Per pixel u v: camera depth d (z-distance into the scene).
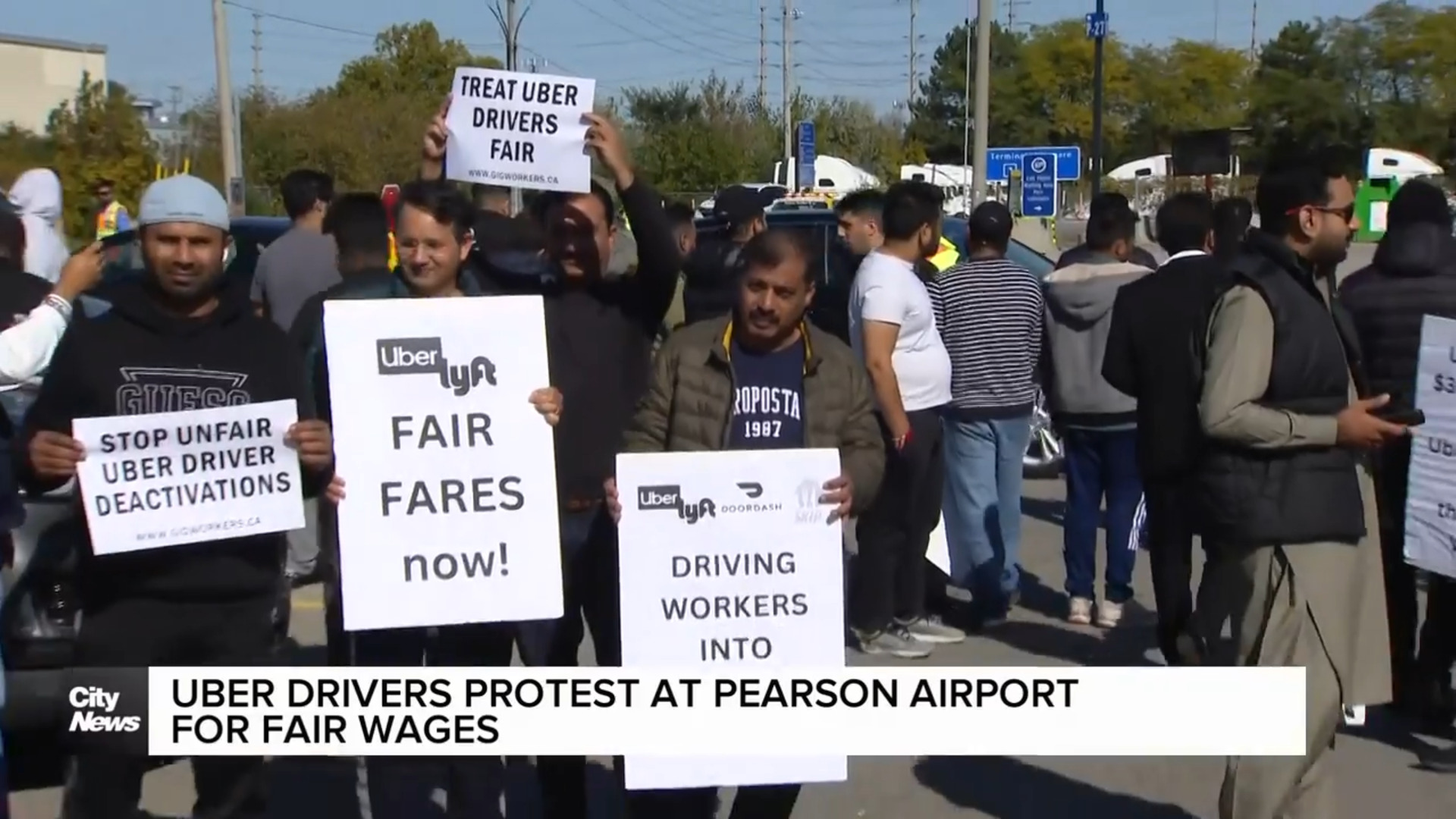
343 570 3.84
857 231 7.34
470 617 3.90
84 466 3.57
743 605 3.83
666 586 3.81
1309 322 4.03
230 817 3.98
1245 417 3.99
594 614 4.41
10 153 30.12
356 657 4.19
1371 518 4.22
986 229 7.05
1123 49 71.06
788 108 48.25
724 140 44.66
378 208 5.46
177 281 3.61
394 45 60.78
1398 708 5.94
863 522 6.80
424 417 3.86
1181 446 5.37
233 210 28.72
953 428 7.16
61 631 4.77
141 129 29.50
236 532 3.70
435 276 4.01
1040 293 7.11
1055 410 7.20
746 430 3.97
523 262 5.48
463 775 4.21
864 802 5.12
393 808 4.18
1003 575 7.26
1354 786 5.22
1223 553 4.23
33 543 4.78
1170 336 5.37
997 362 7.05
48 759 5.25
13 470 3.73
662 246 4.39
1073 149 19.95
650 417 4.06
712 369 3.99
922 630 7.11
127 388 3.62
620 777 4.84
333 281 7.02
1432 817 4.95
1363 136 62.06
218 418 3.65
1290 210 4.16
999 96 70.19
